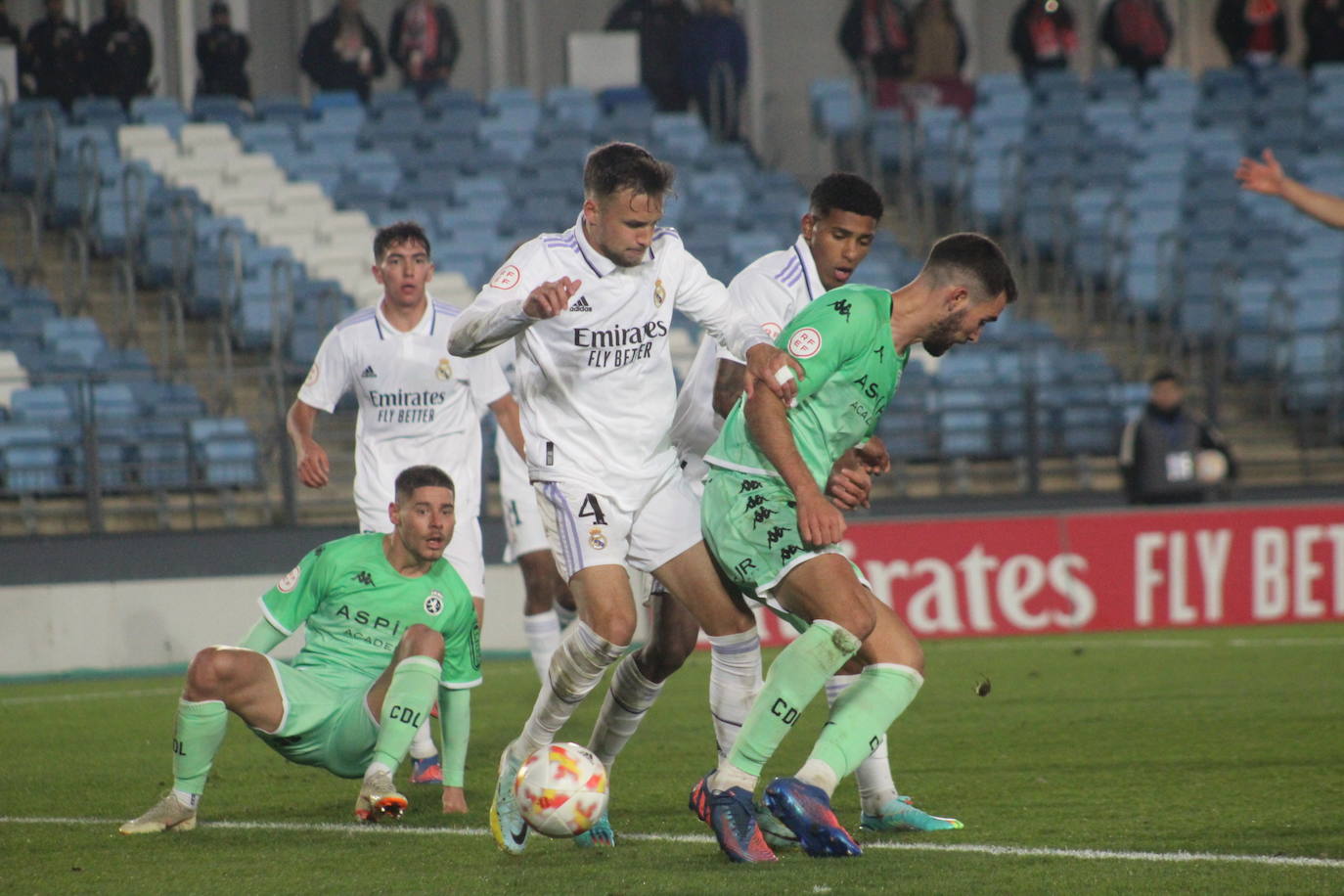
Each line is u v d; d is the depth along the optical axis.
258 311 52.41
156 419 44.97
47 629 37.31
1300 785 19.11
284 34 71.12
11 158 56.72
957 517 40.00
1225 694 28.12
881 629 14.91
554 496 16.05
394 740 17.19
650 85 69.56
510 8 73.50
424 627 17.92
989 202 63.06
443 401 22.88
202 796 20.22
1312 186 65.69
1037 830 16.50
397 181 62.84
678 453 18.53
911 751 22.70
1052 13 70.69
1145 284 58.78
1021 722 25.41
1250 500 49.34
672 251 16.20
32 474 46.25
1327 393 55.28
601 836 16.12
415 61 67.12
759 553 14.95
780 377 14.47
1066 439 52.88
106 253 55.72
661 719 27.20
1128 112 68.44
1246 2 72.75
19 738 26.55
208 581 38.53
